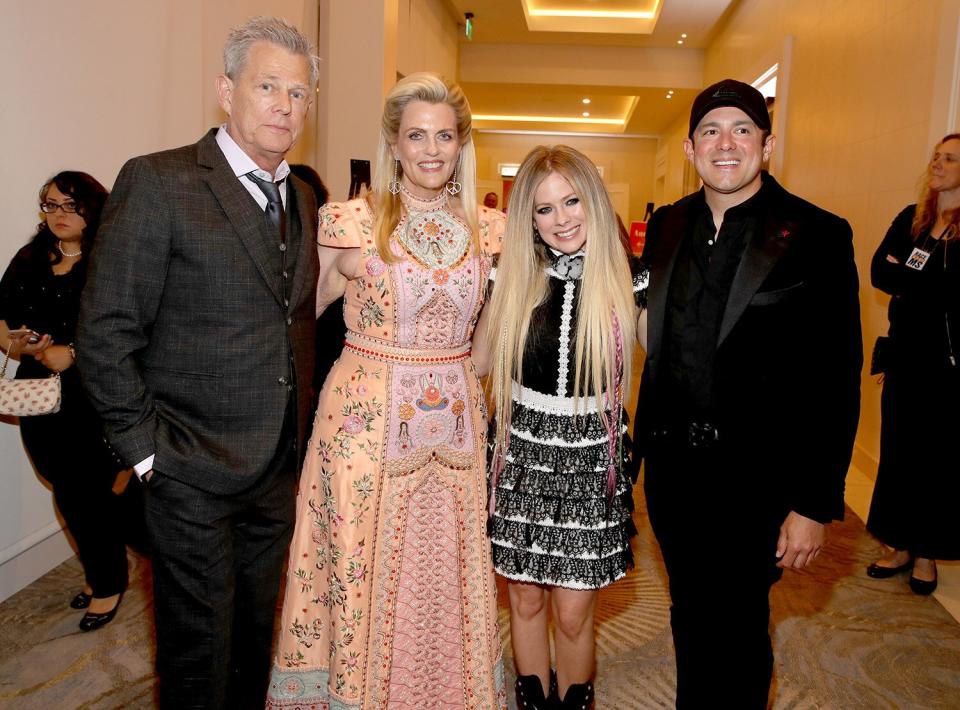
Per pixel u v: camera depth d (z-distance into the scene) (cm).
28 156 260
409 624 177
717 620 162
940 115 357
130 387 158
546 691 190
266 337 170
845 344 148
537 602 184
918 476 286
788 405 153
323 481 175
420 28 792
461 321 177
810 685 230
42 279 235
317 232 182
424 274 170
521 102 1415
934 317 279
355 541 169
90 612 250
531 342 172
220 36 379
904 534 289
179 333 165
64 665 227
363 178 293
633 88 1139
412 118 164
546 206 167
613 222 169
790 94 649
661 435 167
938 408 279
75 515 241
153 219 157
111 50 296
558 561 169
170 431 165
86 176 236
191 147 170
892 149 423
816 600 289
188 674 171
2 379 223
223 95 170
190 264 161
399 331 172
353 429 171
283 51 163
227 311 165
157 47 323
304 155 516
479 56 1113
